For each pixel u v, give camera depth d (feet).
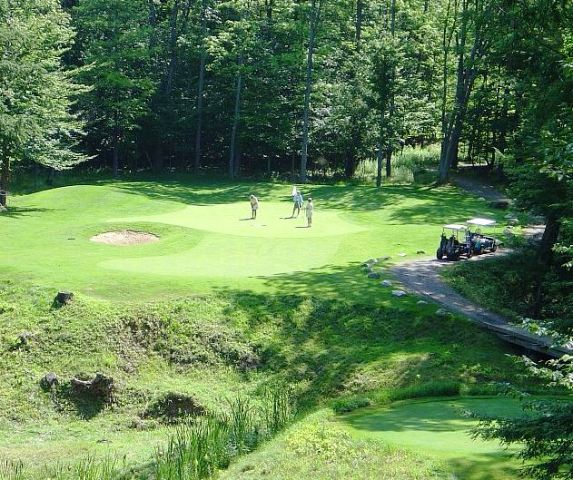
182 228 118.83
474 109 193.88
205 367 75.10
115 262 98.17
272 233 122.01
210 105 221.25
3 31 141.18
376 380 70.54
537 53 86.28
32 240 112.98
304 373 73.61
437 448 39.37
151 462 50.70
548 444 29.60
